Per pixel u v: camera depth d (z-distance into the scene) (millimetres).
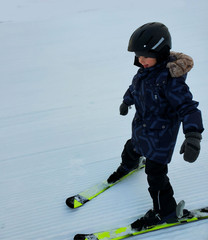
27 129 2869
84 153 2430
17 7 7668
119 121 2881
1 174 2256
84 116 3012
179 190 1884
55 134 2748
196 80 3494
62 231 1688
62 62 4383
